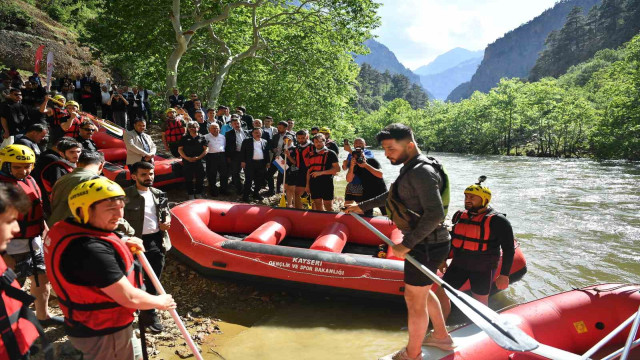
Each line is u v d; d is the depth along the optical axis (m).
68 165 3.96
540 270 6.26
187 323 4.34
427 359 2.95
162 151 11.49
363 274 4.81
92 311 2.04
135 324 4.07
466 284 4.79
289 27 20.47
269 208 6.70
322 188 7.09
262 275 5.04
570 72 112.75
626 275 6.10
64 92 15.27
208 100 19.39
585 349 3.65
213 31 19.56
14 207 1.71
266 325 4.41
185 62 20.44
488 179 18.33
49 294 4.14
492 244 3.69
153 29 17.53
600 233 8.52
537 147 45.50
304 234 6.52
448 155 44.09
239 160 8.91
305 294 5.09
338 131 23.66
